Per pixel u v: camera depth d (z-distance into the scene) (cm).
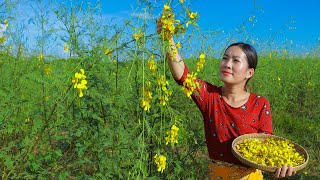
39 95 276
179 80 258
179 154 331
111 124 249
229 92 261
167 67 276
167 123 264
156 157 223
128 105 252
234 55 256
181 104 322
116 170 244
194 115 336
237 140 251
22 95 298
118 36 222
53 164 260
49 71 251
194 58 373
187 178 317
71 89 238
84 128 242
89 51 229
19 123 277
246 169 252
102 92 240
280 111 628
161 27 223
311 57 913
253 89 614
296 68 829
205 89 267
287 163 229
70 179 292
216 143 263
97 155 250
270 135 261
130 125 264
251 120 258
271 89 646
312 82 743
